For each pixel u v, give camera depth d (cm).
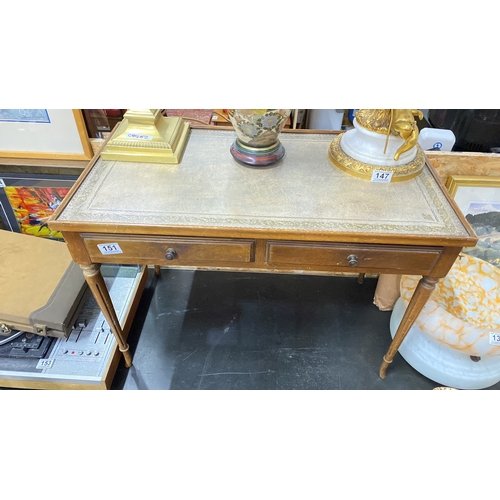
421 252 92
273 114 96
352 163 104
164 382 130
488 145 135
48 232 158
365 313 154
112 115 133
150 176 103
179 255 96
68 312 121
